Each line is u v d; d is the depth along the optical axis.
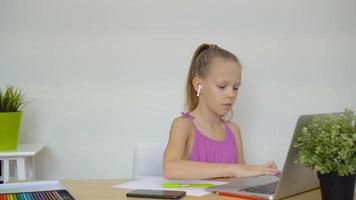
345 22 2.07
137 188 1.12
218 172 1.19
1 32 1.95
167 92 2.03
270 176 1.24
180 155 1.46
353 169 0.82
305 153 0.88
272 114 2.07
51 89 1.99
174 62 2.02
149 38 2.01
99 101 2.01
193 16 2.02
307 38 2.06
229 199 0.98
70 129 2.00
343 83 2.08
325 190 0.87
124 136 2.02
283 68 2.06
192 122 1.59
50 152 2.00
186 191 1.06
